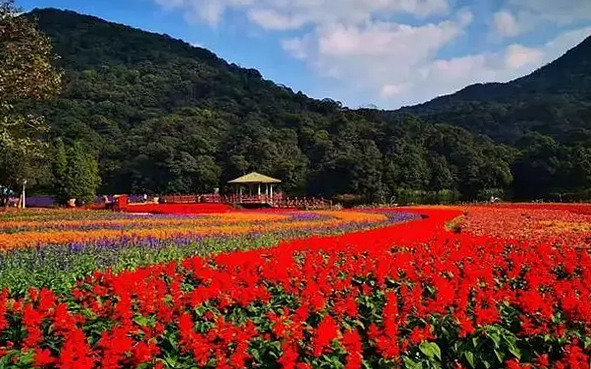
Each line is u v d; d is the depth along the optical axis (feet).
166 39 470.80
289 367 15.71
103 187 239.09
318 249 38.58
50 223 78.23
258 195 170.30
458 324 20.29
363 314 22.94
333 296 24.59
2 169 137.69
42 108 268.82
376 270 27.35
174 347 17.63
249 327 17.99
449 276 28.84
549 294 23.47
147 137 249.96
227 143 249.55
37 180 168.14
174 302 21.39
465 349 19.54
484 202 190.08
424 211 119.96
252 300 22.65
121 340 16.06
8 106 67.62
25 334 18.95
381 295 24.61
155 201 176.35
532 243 43.86
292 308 22.54
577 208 123.65
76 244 48.60
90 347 17.78
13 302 21.09
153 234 61.21
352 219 94.94
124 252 43.73
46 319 19.57
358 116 307.99
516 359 19.12
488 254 34.83
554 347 19.98
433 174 222.07
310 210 139.44
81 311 20.77
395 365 17.56
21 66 66.18
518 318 21.34
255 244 52.75
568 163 209.97
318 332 16.83
